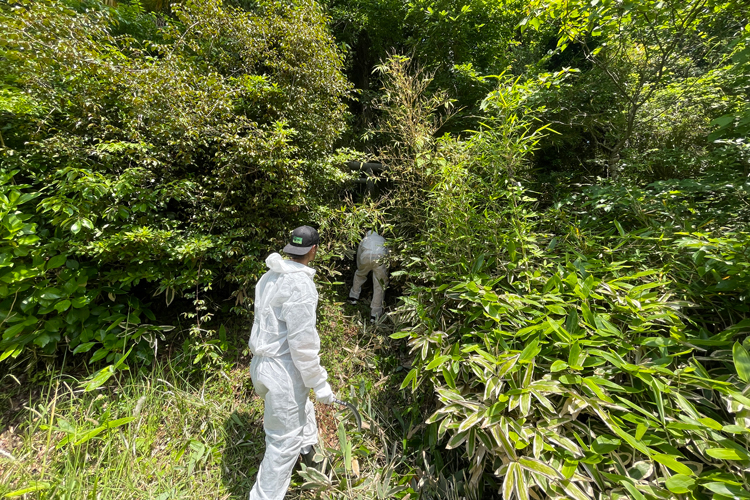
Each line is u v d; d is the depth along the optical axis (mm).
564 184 3406
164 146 2125
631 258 1862
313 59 2648
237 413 1999
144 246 1943
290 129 2238
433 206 2404
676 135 3410
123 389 1913
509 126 2098
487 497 1536
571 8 2461
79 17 2068
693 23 2412
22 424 1729
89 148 1994
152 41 3697
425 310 2125
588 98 3529
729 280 1464
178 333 2430
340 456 1785
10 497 1372
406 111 2994
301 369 1432
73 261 1958
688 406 1146
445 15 4223
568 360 1330
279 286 1484
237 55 2738
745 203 2119
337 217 2861
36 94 2016
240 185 2369
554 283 1663
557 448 1238
